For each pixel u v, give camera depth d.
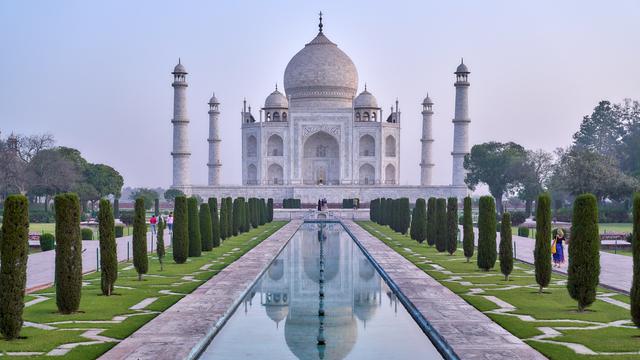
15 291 31.39
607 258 64.19
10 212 31.56
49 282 47.81
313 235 99.88
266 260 63.00
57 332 32.88
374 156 181.25
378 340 34.22
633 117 197.50
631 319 35.25
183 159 163.00
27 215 32.12
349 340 34.09
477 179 161.50
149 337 31.97
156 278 51.16
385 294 47.81
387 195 168.12
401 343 33.56
